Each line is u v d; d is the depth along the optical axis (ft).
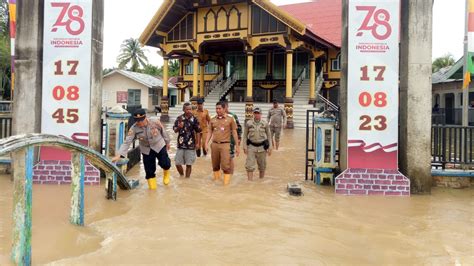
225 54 102.12
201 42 83.71
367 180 22.70
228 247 13.71
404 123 23.26
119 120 25.62
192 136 26.86
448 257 13.24
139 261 12.41
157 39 89.30
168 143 24.34
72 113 24.18
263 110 81.15
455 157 24.57
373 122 22.81
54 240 13.91
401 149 23.58
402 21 23.34
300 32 71.15
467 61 36.68
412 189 22.97
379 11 22.67
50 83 24.21
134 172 28.86
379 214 18.56
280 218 17.35
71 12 24.08
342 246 14.10
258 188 23.59
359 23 22.79
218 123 25.16
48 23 24.12
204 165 31.94
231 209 18.67
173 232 15.20
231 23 80.28
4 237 14.32
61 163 24.07
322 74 92.68
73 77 24.20
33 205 18.95
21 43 24.44
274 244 14.07
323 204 20.21
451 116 57.98
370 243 14.48
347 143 22.99
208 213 17.94
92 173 24.03
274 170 30.35
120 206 19.21
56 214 17.35
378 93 22.80
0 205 18.90
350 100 22.93
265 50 96.73
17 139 11.16
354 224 16.80
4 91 127.13
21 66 24.44
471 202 21.16
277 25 76.02
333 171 24.53
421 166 22.97
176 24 86.74
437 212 19.07
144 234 14.94
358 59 22.85
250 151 26.11
